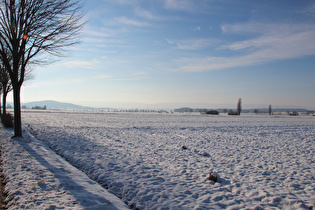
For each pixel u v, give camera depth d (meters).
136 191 5.41
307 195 5.73
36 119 30.02
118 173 6.77
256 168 8.38
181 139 16.14
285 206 5.03
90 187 5.45
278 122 39.97
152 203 4.76
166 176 6.86
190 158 9.83
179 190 5.65
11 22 10.59
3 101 21.34
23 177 5.67
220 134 19.97
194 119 46.75
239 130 24.03
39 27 10.81
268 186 6.36
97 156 8.93
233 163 9.13
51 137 13.58
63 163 7.53
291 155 10.99
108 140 13.92
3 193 4.84
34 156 8.00
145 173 6.99
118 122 31.97
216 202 5.01
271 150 12.31
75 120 32.34
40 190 4.91
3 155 8.02
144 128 23.70
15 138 11.47
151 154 10.27
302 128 27.94
